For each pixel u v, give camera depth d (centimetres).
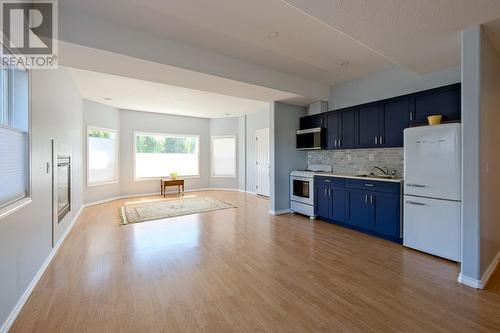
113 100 556
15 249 174
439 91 285
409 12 178
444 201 254
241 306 179
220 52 318
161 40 277
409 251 284
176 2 208
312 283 212
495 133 237
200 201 603
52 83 282
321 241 320
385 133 346
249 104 608
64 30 222
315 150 494
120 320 162
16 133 186
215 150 819
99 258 265
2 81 185
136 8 225
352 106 393
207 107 643
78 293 195
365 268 240
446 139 251
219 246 302
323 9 174
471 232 204
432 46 236
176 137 763
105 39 242
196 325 158
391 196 311
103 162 595
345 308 176
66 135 356
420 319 163
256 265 249
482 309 173
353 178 360
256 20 238
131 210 500
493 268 232
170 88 462
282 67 373
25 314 168
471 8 173
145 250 288
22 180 197
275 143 468
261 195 693
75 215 425
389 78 373
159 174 732
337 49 308
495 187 240
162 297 190
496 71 239
